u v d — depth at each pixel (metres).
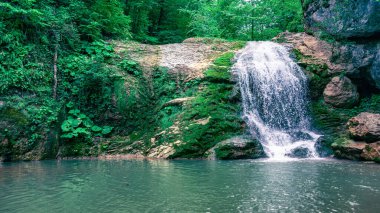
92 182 6.11
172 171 7.50
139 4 22.72
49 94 12.07
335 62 14.52
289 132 12.46
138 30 23.98
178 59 15.88
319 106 13.85
